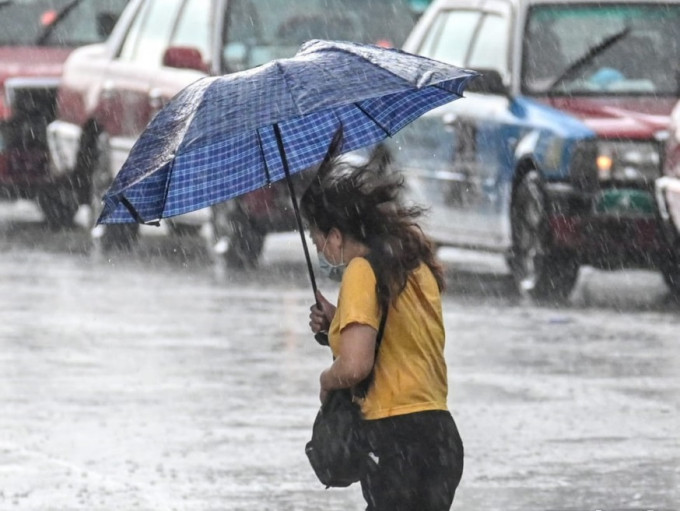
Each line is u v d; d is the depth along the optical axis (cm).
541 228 3728
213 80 1405
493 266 4503
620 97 3841
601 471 2197
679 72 3900
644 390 2730
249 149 1491
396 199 1425
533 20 3959
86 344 3131
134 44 4712
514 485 2123
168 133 1382
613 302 3828
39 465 2219
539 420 2495
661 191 3656
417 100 1524
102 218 1425
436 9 4266
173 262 4516
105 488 2103
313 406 2594
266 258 4622
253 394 2678
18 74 5019
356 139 1510
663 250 3700
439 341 1420
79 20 5347
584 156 3684
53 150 4906
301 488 2114
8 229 5275
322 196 1426
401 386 1400
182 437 2380
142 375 2833
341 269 1480
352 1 4538
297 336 3253
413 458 1398
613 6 3997
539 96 3859
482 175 3856
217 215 4369
